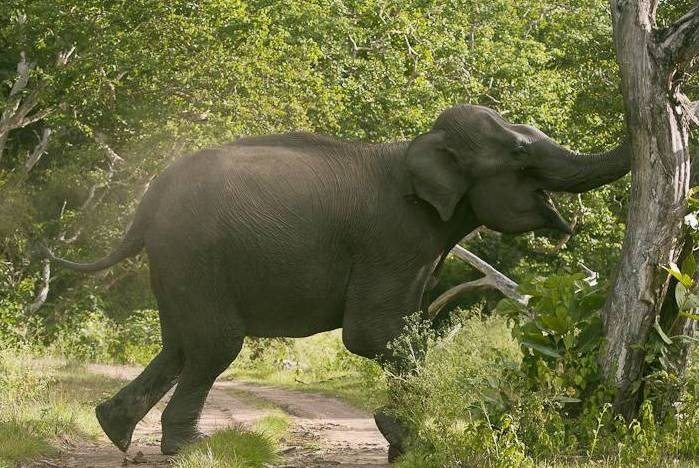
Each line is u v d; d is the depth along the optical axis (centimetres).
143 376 1457
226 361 1407
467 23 4253
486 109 1428
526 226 1408
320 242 1384
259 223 1373
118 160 4100
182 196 1398
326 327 1435
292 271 1380
